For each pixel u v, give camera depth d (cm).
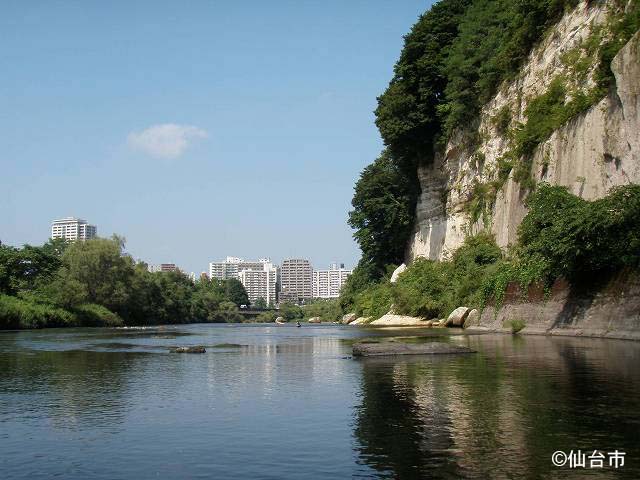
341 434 949
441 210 6769
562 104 4206
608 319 2684
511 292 3691
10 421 1092
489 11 5947
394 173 8050
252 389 1433
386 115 6938
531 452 806
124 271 9225
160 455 853
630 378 1380
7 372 1867
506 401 1149
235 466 795
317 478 734
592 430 906
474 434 908
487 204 5378
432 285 5512
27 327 7094
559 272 3088
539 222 3566
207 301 14300
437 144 6756
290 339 3719
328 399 1268
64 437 967
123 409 1198
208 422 1061
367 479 726
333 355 2375
